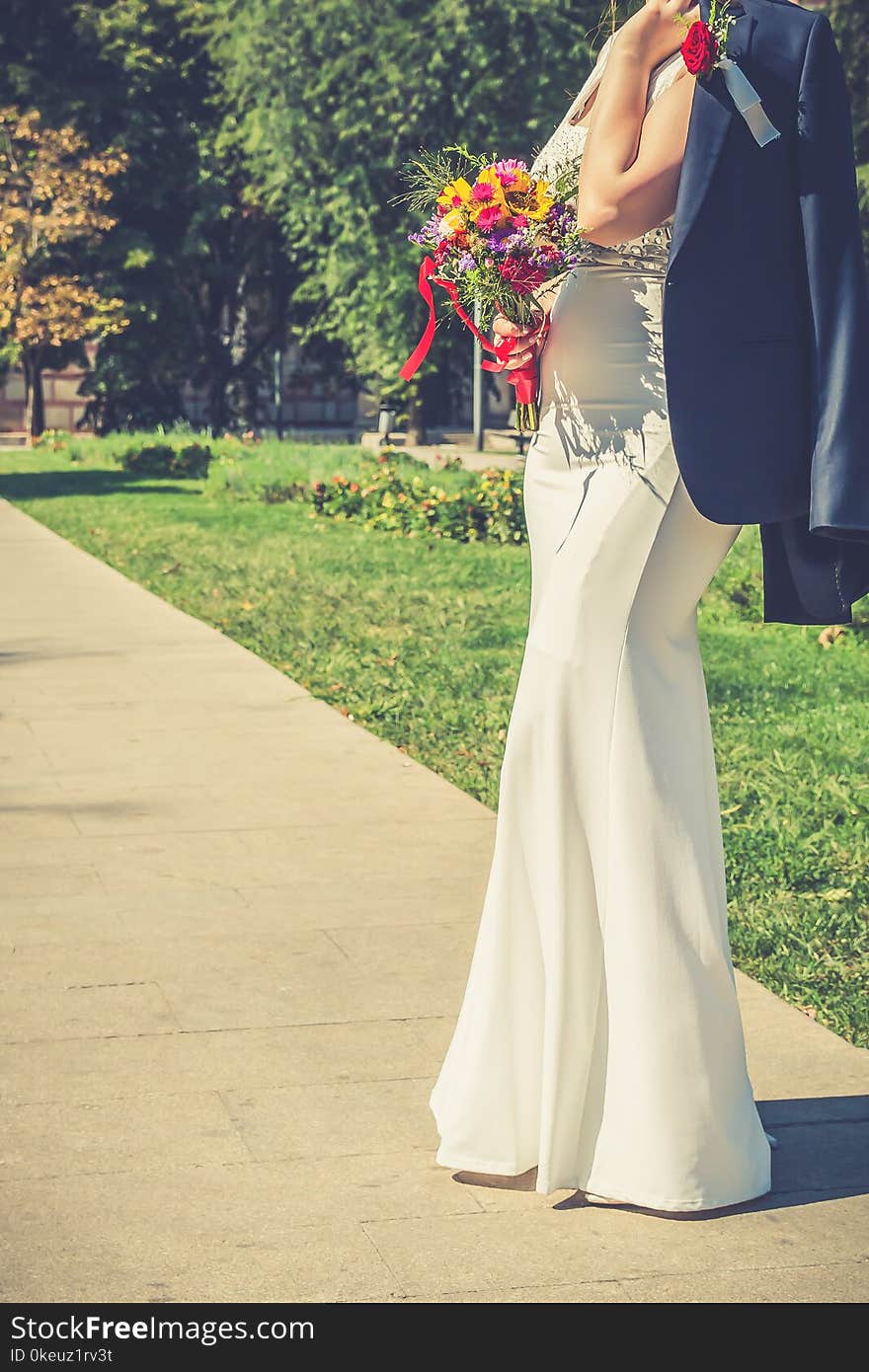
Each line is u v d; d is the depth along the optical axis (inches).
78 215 1599.4
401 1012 184.5
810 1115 157.8
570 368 136.9
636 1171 137.1
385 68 1290.6
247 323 2023.9
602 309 134.7
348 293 1438.2
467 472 1015.0
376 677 417.1
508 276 133.8
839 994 199.0
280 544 740.0
